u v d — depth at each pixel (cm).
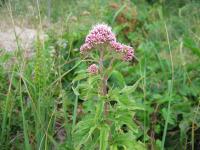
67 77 77
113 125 49
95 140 48
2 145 59
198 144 69
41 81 60
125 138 48
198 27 117
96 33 46
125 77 81
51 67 68
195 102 75
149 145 67
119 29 101
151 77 81
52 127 59
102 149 45
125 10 114
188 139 70
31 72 66
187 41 83
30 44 79
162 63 85
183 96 77
